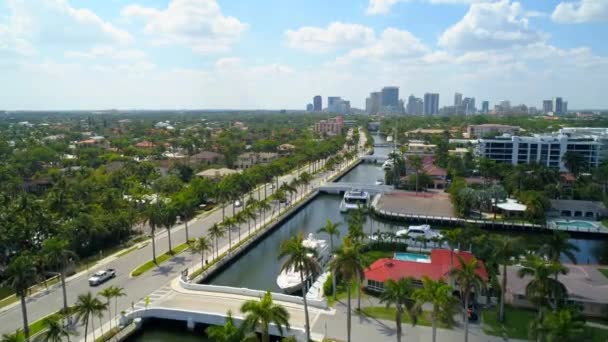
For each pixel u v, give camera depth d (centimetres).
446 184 17762
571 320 4653
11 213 9912
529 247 9731
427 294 5056
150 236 11212
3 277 8350
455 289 7125
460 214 12900
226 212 13800
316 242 10000
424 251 9781
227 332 4812
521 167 16075
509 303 7119
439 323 6438
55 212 10938
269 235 12238
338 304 7169
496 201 12962
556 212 13062
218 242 10719
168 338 6619
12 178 15850
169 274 8556
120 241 10881
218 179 17588
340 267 5778
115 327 6500
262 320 4981
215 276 9162
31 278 6081
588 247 11012
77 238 9550
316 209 15550
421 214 13238
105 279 8238
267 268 9756
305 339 6112
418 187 17238
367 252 9844
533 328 4978
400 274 7519
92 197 13075
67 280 8256
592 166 19000
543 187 14475
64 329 5950
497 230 12281
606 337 5956
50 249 7075
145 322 6881
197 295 7556
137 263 9194
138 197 13262
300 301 7250
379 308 7000
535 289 5656
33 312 6912
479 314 6750
